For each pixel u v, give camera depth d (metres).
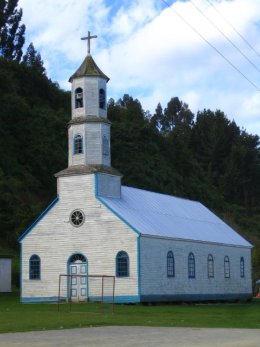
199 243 55.28
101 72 50.81
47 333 25.41
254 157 140.25
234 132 143.62
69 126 50.56
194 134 144.25
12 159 94.81
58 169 99.50
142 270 46.31
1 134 96.56
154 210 54.19
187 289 52.22
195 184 116.06
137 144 108.88
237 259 62.72
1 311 39.06
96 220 48.03
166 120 179.75
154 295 47.31
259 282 82.69
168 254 50.06
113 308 40.50
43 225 50.19
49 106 115.62
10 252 76.88
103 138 50.09
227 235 62.69
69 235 49.00
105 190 49.41
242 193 138.12
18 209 83.62
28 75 116.00
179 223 55.16
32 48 141.25
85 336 24.00
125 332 25.73
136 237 46.31
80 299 47.94
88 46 51.97
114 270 46.78
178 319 34.38
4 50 136.25
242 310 43.44
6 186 86.94
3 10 137.75
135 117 120.81
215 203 118.12
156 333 25.27
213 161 140.00
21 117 101.94
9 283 62.84
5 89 107.62
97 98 50.31
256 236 116.94
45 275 49.53
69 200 49.34
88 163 49.44
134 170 103.44
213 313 40.00
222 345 20.84
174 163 116.19
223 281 58.97
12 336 24.19
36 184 94.31
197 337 23.59
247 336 24.09
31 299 49.75
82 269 48.22
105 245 47.44
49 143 100.94
